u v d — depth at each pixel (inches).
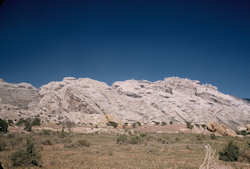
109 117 3978.8
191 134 2691.9
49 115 4658.0
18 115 4116.6
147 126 3440.0
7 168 641.6
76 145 1274.6
